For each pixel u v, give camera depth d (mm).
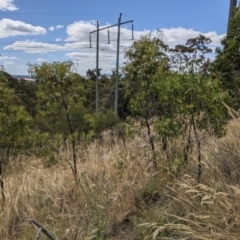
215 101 3102
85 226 2992
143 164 4555
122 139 7273
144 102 4227
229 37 5668
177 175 3582
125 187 3854
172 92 3184
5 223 3580
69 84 4352
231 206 2387
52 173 4918
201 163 3205
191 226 2682
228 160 3229
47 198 4023
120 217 3271
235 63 5629
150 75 4090
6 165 5758
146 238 2764
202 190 2918
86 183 3453
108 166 4711
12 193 4223
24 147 5508
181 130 3482
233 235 2256
